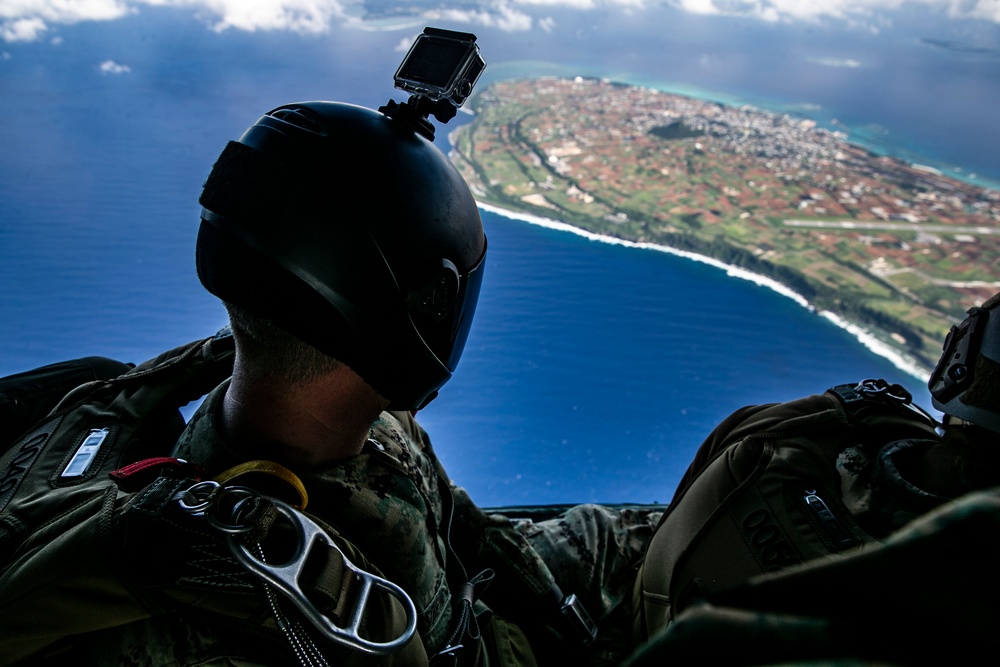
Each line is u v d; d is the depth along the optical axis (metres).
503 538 1.16
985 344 0.73
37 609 0.57
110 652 0.61
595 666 1.16
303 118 0.67
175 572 0.58
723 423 1.13
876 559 0.20
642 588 1.09
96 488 0.65
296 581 0.56
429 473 0.98
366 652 0.58
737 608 0.20
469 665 0.87
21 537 0.64
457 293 0.71
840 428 0.95
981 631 0.18
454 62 0.71
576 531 1.30
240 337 0.65
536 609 1.16
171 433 0.88
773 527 0.91
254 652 0.63
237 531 0.55
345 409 0.69
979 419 0.74
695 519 1.01
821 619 0.19
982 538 0.19
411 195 0.66
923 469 0.84
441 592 0.82
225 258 0.63
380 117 0.71
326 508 0.70
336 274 0.63
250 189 0.62
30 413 0.96
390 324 0.66
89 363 1.06
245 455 0.69
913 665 0.18
